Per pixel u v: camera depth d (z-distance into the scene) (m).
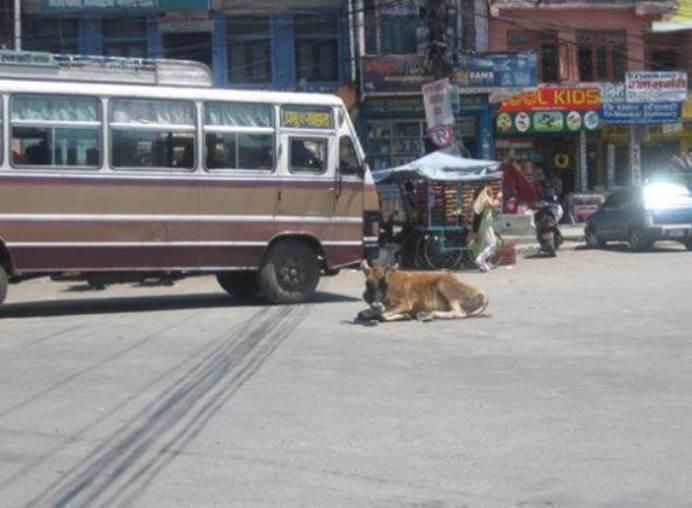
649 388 9.41
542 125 33.41
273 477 6.67
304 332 13.00
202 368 10.49
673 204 27.16
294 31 30.92
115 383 9.74
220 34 30.48
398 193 25.38
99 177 14.96
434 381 9.82
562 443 7.47
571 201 34.59
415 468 6.86
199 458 7.14
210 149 15.68
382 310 13.84
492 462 6.99
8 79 14.64
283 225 16.14
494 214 23.08
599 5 34.38
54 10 29.05
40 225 14.62
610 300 16.19
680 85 33.75
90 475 6.73
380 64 30.17
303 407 8.71
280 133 16.12
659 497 6.20
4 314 15.59
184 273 15.61
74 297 18.97
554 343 12.04
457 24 32.41
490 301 16.23
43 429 7.98
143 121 15.27
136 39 30.28
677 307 15.18
